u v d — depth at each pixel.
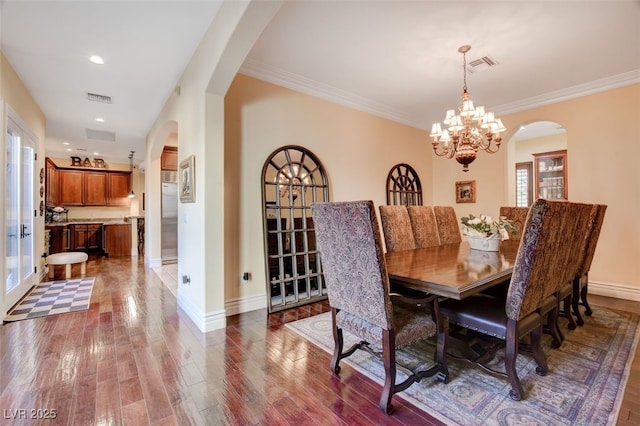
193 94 2.99
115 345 2.36
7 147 3.11
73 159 7.57
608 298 3.59
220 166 2.80
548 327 2.32
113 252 7.12
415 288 1.76
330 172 4.07
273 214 3.49
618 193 3.64
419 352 2.25
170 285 4.32
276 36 2.73
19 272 3.53
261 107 3.41
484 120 2.86
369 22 2.53
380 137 4.76
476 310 1.88
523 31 2.67
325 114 4.03
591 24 2.57
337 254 1.75
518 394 1.66
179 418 1.53
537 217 1.58
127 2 2.22
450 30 2.66
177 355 2.20
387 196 4.82
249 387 1.80
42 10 2.28
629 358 2.11
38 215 4.30
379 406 1.61
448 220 3.66
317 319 2.98
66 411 1.57
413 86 3.89
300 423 1.50
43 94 3.83
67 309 3.25
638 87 3.51
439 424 1.48
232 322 2.89
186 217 3.24
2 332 2.62
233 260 3.16
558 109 4.13
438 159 5.66
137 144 6.37
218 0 2.23
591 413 1.55
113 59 3.03
